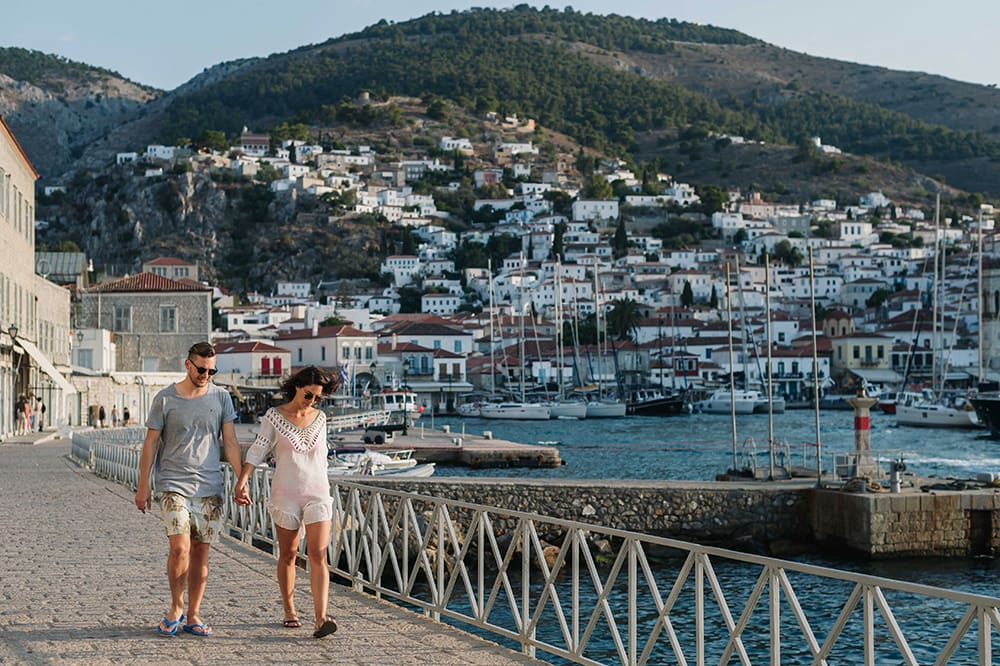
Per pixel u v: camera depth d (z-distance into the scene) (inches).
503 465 2588.6
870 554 1295.5
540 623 889.5
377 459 1806.1
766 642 802.8
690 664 755.4
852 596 336.2
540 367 6584.6
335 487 679.7
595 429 4416.8
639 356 7500.0
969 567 1255.5
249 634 479.5
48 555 703.1
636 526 1370.6
